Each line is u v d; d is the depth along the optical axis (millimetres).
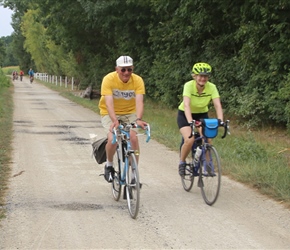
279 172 7930
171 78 20703
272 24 13297
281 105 13312
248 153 9703
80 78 37125
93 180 7980
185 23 18172
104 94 6176
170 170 8852
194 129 6703
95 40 29750
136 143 6191
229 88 16516
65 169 8828
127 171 6059
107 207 6375
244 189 7340
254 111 14047
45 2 26656
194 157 6879
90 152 10680
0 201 6574
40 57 63781
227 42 16859
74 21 26422
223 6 15102
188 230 5438
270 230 5441
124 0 21734
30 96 33000
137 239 5148
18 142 11906
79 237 5199
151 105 24766
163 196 6973
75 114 20125
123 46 25719
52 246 4922
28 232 5328
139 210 6234
